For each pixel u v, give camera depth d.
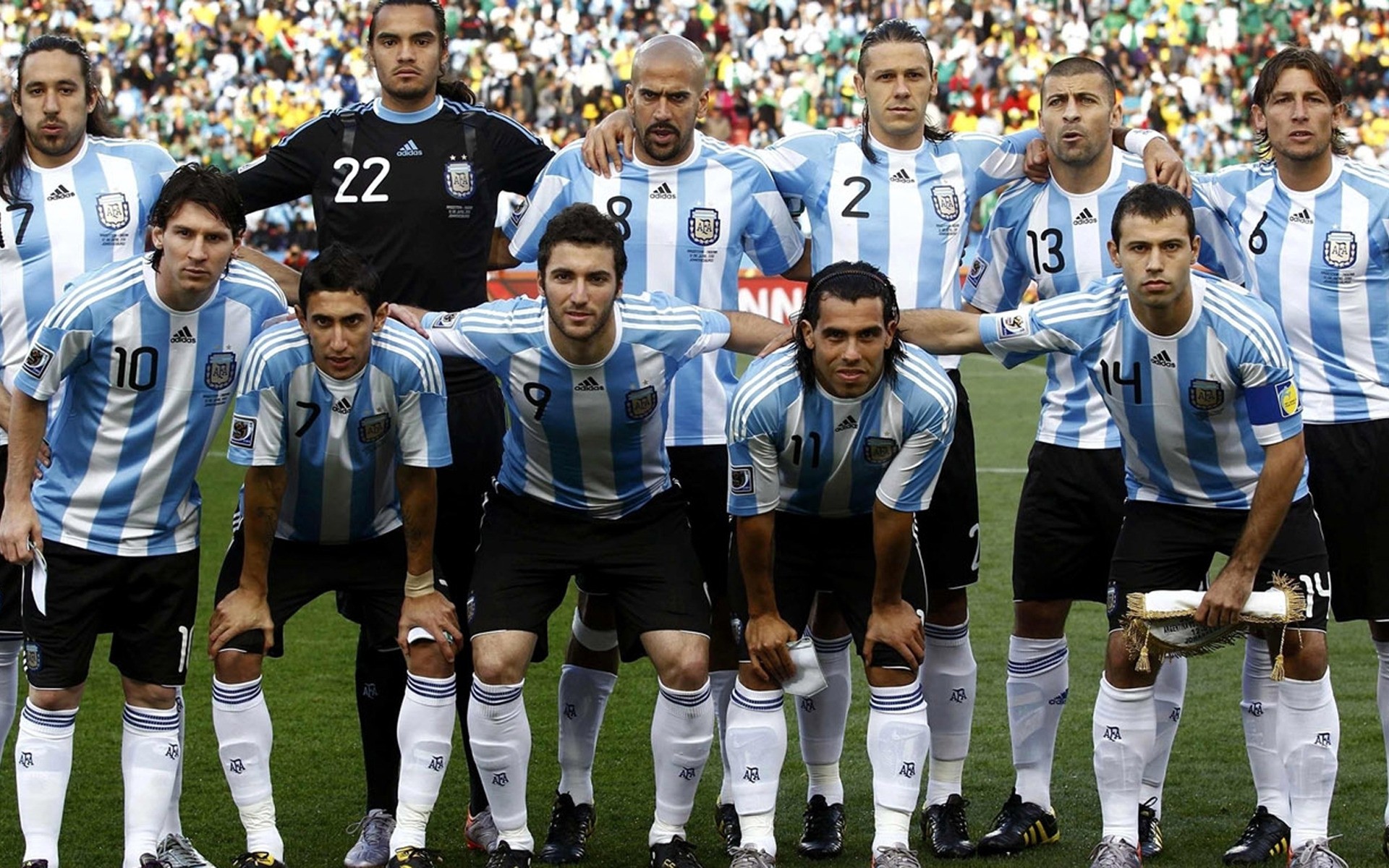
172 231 6.01
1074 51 35.72
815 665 6.48
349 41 35.59
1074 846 7.17
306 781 8.17
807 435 6.33
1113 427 7.32
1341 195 7.12
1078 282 7.52
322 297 6.14
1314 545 6.64
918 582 6.74
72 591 6.34
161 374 6.30
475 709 6.51
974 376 26.27
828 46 36.22
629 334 6.38
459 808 7.95
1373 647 10.72
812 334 6.15
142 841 6.34
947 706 7.29
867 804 7.82
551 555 6.66
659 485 6.85
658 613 6.60
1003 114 34.75
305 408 6.34
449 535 7.45
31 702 6.38
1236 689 9.73
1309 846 6.54
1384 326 7.11
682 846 6.68
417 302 7.46
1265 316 6.23
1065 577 7.39
